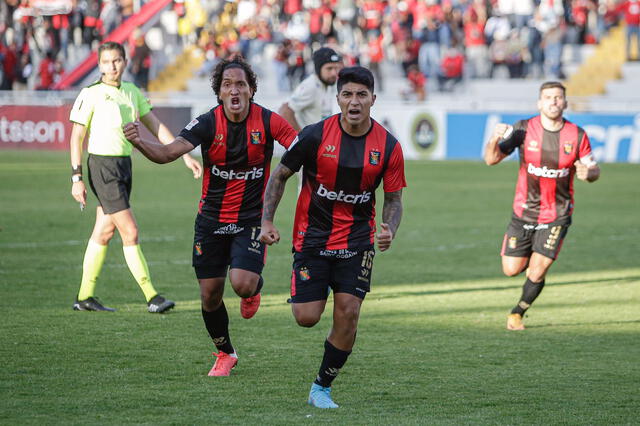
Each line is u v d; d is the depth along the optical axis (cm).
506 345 1500
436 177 4875
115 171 1723
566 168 1636
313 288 1152
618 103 5841
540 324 1686
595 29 7081
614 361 1388
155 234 2873
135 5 7106
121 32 6612
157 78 7106
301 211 1157
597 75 6850
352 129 1120
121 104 1744
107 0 6950
